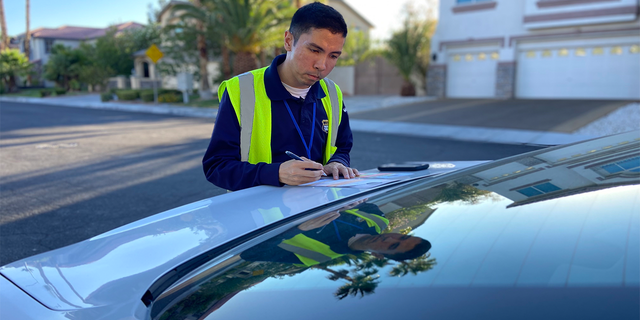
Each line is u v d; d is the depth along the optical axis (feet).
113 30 111.86
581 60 54.54
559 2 53.16
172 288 2.86
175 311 2.60
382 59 74.18
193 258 3.22
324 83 6.19
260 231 3.52
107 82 104.32
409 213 3.12
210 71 82.58
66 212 13.73
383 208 3.38
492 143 28.14
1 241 11.28
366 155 23.58
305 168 4.76
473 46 62.44
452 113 43.88
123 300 2.87
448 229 2.70
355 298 2.23
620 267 2.00
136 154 24.17
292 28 5.26
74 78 110.73
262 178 4.87
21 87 122.93
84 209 14.03
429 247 2.52
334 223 3.24
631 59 51.16
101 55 106.01
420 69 66.95
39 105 69.67
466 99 60.54
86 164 21.35
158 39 96.37
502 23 58.85
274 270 2.69
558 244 2.27
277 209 3.97
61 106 67.36
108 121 43.39
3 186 16.98
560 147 4.33
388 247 2.65
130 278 3.10
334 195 4.32
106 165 21.11
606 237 2.25
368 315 2.09
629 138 4.17
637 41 50.37
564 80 56.13
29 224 12.60
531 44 57.77
